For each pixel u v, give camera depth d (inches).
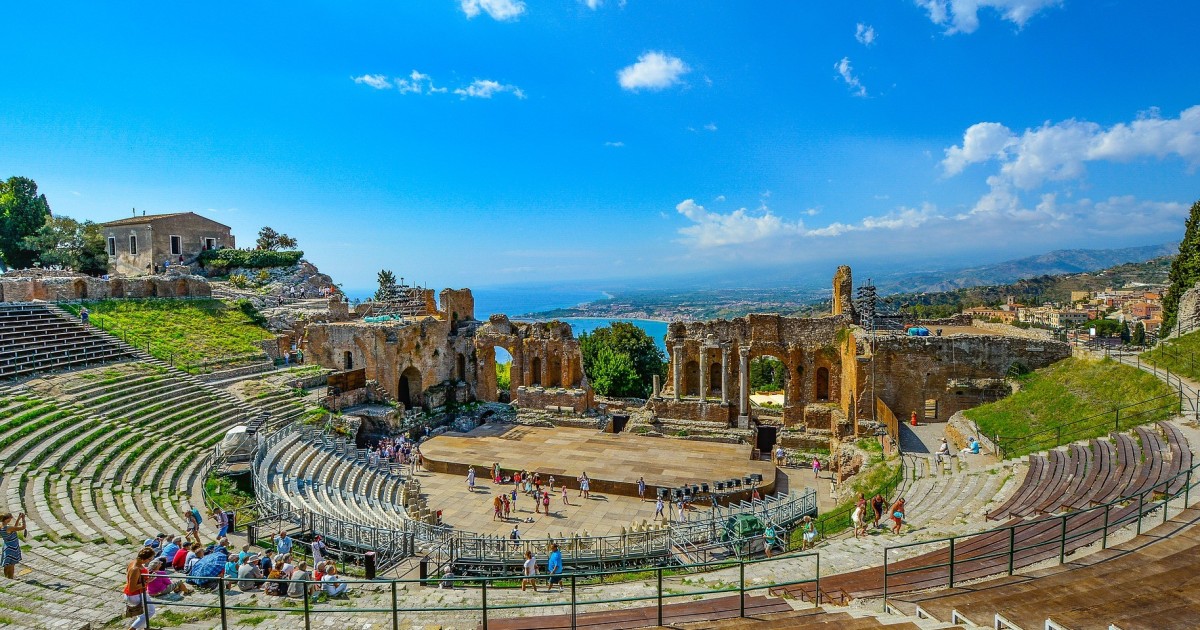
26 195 3339.1
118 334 1898.4
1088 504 880.3
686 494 1469.0
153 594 708.0
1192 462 938.1
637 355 3312.0
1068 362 1729.8
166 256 3361.2
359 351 2159.2
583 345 3287.4
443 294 2598.4
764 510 1214.9
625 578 974.4
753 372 4001.0
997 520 942.4
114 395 1482.5
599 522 1363.2
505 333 2541.8
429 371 2337.6
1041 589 577.3
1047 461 1175.6
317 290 3590.1
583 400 2262.6
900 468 1416.1
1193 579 573.0
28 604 636.1
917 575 744.3
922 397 1870.1
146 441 1300.4
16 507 938.7
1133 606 523.2
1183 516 745.6
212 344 2057.1
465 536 1098.1
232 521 1037.2
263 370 1999.3
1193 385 1290.6
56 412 1317.7
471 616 687.7
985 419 1593.3
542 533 1299.2
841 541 995.3
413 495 1414.9
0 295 2090.3
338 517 1107.9
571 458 1764.3
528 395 2329.0
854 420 1812.3
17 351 1572.3
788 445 1895.9
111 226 3378.4
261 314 2578.7
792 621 576.4
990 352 1825.8
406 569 965.8
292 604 725.9
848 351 1904.5
